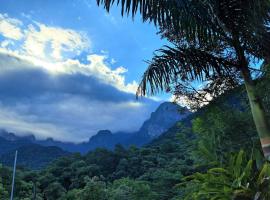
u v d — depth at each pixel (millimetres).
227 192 6992
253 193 6914
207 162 8875
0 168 81875
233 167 7359
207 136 9672
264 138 7578
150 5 7207
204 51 8352
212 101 9609
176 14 7195
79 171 94250
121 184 63875
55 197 84000
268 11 7242
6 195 73438
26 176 91625
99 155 99875
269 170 6836
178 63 8172
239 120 9789
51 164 105125
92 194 59750
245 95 9680
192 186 9438
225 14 7566
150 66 8117
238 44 8055
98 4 7262
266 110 8539
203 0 7082
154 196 41156
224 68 8453
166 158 60844
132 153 93312
